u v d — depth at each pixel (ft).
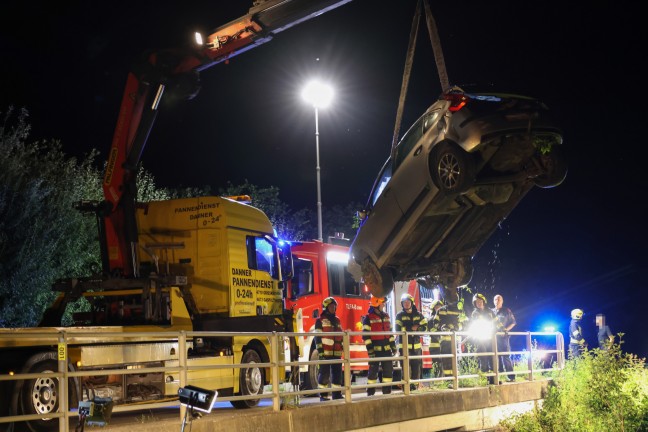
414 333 43.34
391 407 40.55
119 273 41.98
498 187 43.65
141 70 42.42
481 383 50.37
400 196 43.83
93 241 74.69
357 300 62.44
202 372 39.45
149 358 36.52
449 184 40.91
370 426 38.86
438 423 43.91
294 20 42.93
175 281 40.24
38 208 67.31
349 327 60.59
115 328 35.32
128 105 42.78
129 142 42.73
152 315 39.91
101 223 43.42
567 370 56.85
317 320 44.98
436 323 50.75
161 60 42.24
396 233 44.78
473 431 46.50
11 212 65.57
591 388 52.54
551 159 42.60
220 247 44.14
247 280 45.32
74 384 32.60
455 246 47.34
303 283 57.72
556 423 48.19
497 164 42.14
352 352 60.03
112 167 42.83
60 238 70.13
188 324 40.93
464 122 40.16
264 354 44.73
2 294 64.54
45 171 72.79
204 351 41.29
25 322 65.16
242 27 43.06
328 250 60.23
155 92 42.32
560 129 41.27
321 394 44.16
